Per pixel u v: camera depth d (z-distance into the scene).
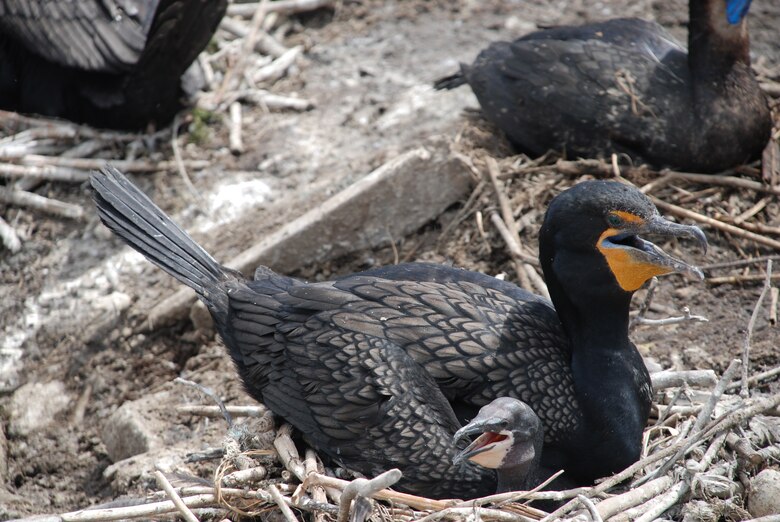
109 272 11.77
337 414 7.87
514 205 11.37
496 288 8.67
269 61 14.53
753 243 10.93
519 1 15.52
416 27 15.15
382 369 7.80
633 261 7.82
